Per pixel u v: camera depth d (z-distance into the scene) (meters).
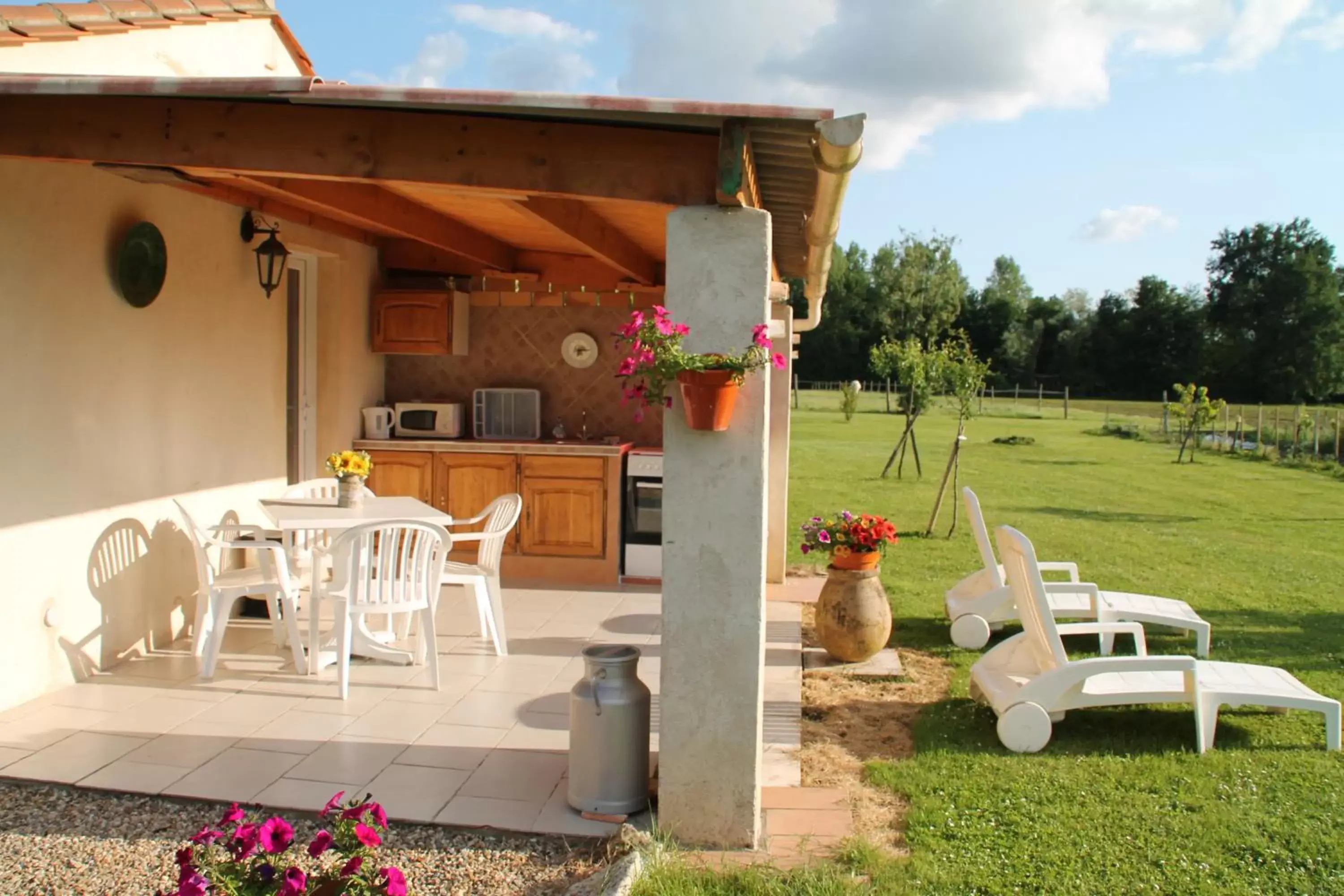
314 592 5.29
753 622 3.37
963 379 10.93
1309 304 49.00
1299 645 6.33
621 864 3.10
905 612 7.12
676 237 3.30
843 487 15.01
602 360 8.34
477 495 7.83
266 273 6.63
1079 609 6.05
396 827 3.52
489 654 5.81
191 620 6.02
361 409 8.03
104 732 4.35
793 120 3.00
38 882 3.07
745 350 3.30
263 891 2.19
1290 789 3.93
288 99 3.22
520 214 5.52
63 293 4.82
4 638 4.57
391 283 8.43
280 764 4.05
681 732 3.41
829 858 3.31
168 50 5.86
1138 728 4.68
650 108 3.02
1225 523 12.16
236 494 6.43
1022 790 3.89
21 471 4.61
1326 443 21.20
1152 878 3.17
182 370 5.79
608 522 7.73
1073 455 21.38
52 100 3.53
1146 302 54.06
